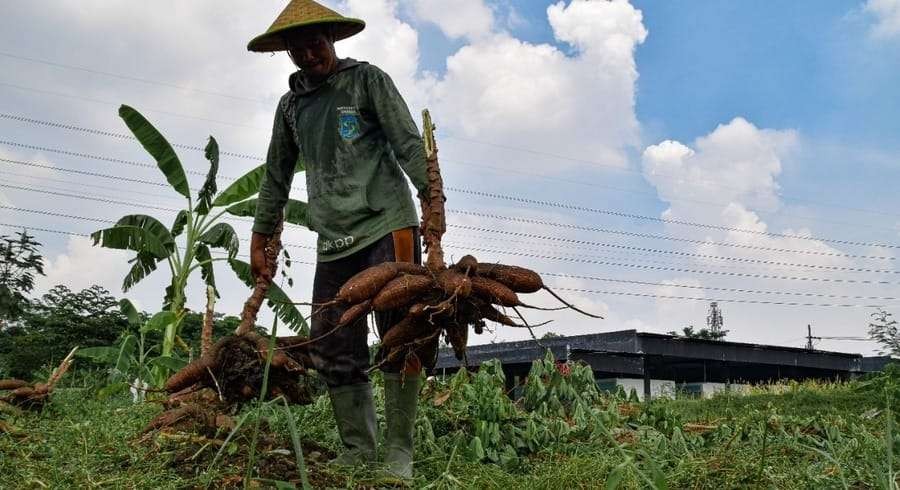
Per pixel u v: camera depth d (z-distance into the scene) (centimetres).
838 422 617
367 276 344
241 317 447
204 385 396
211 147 1188
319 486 362
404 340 357
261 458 374
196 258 1238
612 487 254
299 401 407
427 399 563
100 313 2738
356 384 414
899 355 3541
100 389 774
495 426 491
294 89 443
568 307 360
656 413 580
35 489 327
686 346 3209
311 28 414
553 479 398
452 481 373
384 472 384
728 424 580
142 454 372
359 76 419
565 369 680
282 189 469
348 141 417
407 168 393
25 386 561
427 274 354
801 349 3600
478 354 3102
